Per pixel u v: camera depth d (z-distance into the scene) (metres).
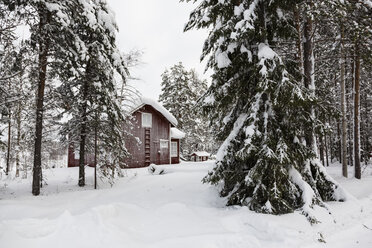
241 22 6.41
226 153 7.23
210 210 6.96
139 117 22.48
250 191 7.05
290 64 7.59
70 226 4.62
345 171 13.70
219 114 8.99
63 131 11.84
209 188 9.14
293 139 6.90
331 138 27.25
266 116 6.71
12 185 12.22
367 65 12.98
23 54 8.99
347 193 7.54
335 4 7.71
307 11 8.09
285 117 6.78
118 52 12.37
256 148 6.37
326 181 7.69
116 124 12.03
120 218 5.86
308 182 7.22
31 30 9.23
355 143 13.31
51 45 9.97
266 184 6.56
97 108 11.20
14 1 8.53
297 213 6.11
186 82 36.72
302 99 5.91
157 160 23.62
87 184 12.39
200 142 37.91
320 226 5.72
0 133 10.30
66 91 11.40
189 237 4.73
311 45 9.52
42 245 4.07
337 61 14.84
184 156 36.22
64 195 9.30
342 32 11.27
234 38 6.34
